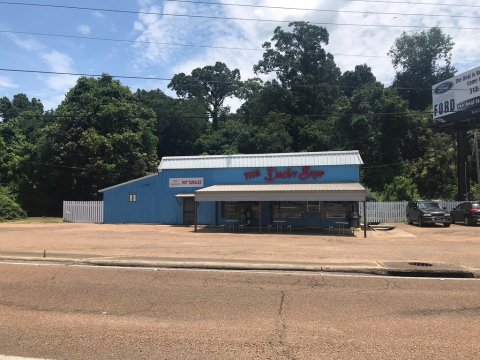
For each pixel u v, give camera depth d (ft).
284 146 175.32
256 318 21.22
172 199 99.86
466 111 116.26
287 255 42.63
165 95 230.48
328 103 206.08
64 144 141.28
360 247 51.72
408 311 22.43
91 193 146.92
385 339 18.08
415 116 161.27
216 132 205.05
